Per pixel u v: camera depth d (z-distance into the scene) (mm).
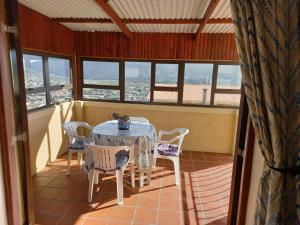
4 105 1396
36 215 2354
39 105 3494
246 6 1023
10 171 1474
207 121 4340
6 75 1398
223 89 4312
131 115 4496
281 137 1020
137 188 2945
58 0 2697
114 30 4238
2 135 1424
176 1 2551
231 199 1563
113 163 2529
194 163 3867
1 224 1496
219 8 2732
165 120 4434
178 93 4445
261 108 1046
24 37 2967
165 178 3254
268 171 1097
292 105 1019
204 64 4273
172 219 2357
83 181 3098
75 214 2389
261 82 1035
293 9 985
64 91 4238
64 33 4031
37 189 2869
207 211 2514
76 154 4086
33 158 3262
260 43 997
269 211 1053
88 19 3541
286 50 1003
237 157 1489
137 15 3133
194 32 4074
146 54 4328
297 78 1002
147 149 2883
